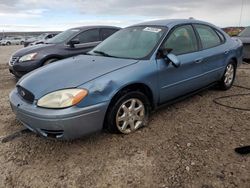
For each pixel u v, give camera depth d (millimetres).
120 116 3557
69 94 3068
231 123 4031
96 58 4004
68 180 2811
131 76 3482
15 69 6855
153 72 3740
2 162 3168
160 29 4262
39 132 3191
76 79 3264
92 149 3367
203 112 4480
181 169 2900
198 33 4734
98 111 3207
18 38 51531
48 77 3445
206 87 5020
